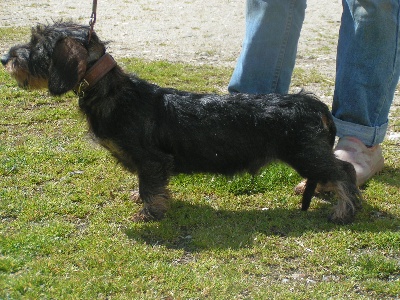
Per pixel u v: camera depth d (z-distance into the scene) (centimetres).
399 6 179
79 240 160
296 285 149
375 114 187
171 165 171
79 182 185
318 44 362
